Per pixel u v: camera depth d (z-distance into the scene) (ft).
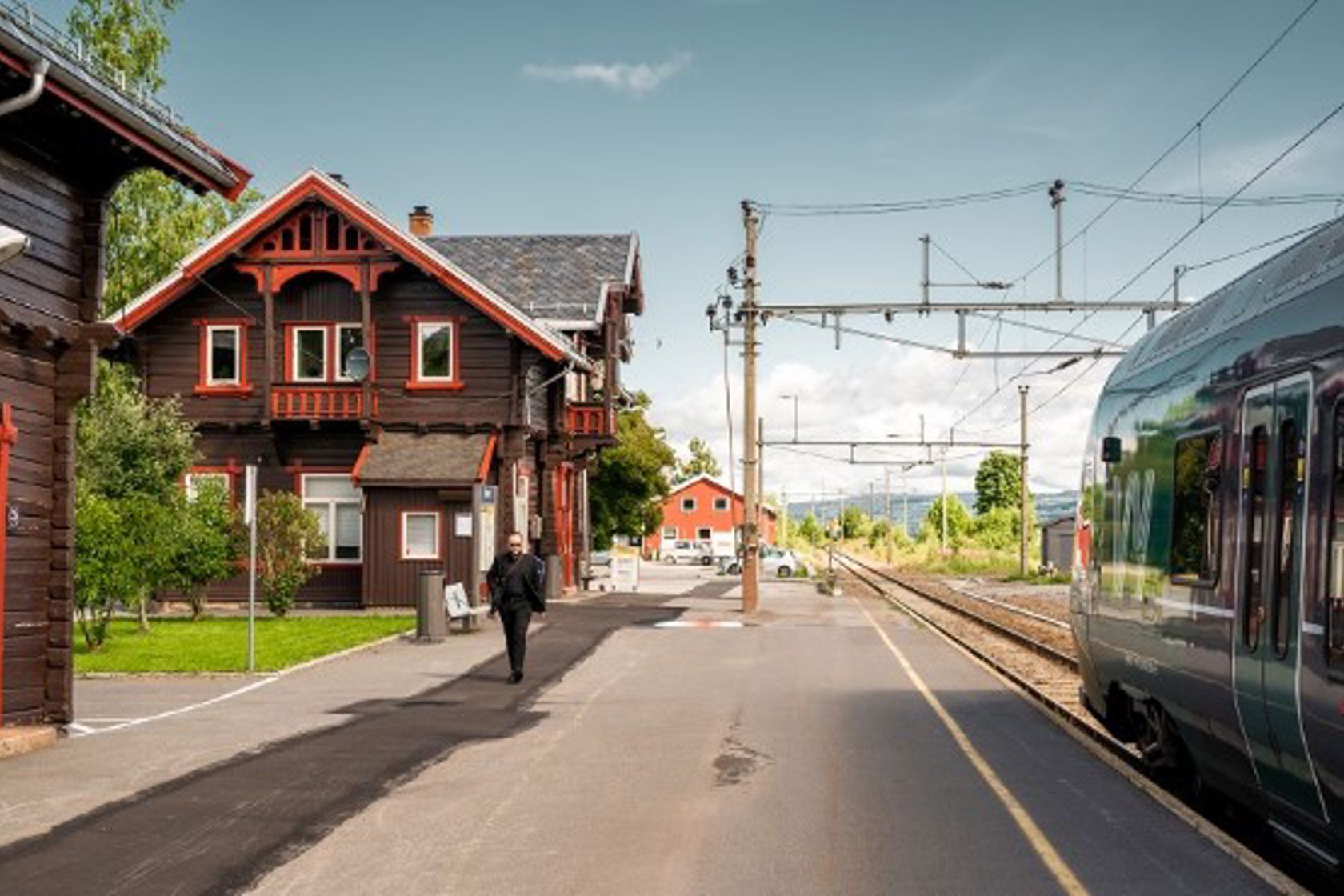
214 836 28.91
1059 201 89.51
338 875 25.71
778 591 143.54
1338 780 21.93
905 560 321.73
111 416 89.25
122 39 106.63
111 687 56.08
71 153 43.45
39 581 42.60
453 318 109.70
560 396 124.06
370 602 104.17
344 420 106.83
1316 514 22.86
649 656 69.15
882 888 24.53
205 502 89.15
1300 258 26.25
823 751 39.83
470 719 46.80
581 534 139.23
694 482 382.22
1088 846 27.66
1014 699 52.26
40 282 42.04
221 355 111.34
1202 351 30.83
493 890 24.66
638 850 27.63
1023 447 200.03
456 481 103.40
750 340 104.58
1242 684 26.20
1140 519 34.76
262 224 107.14
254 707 49.88
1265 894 23.97
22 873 25.85
